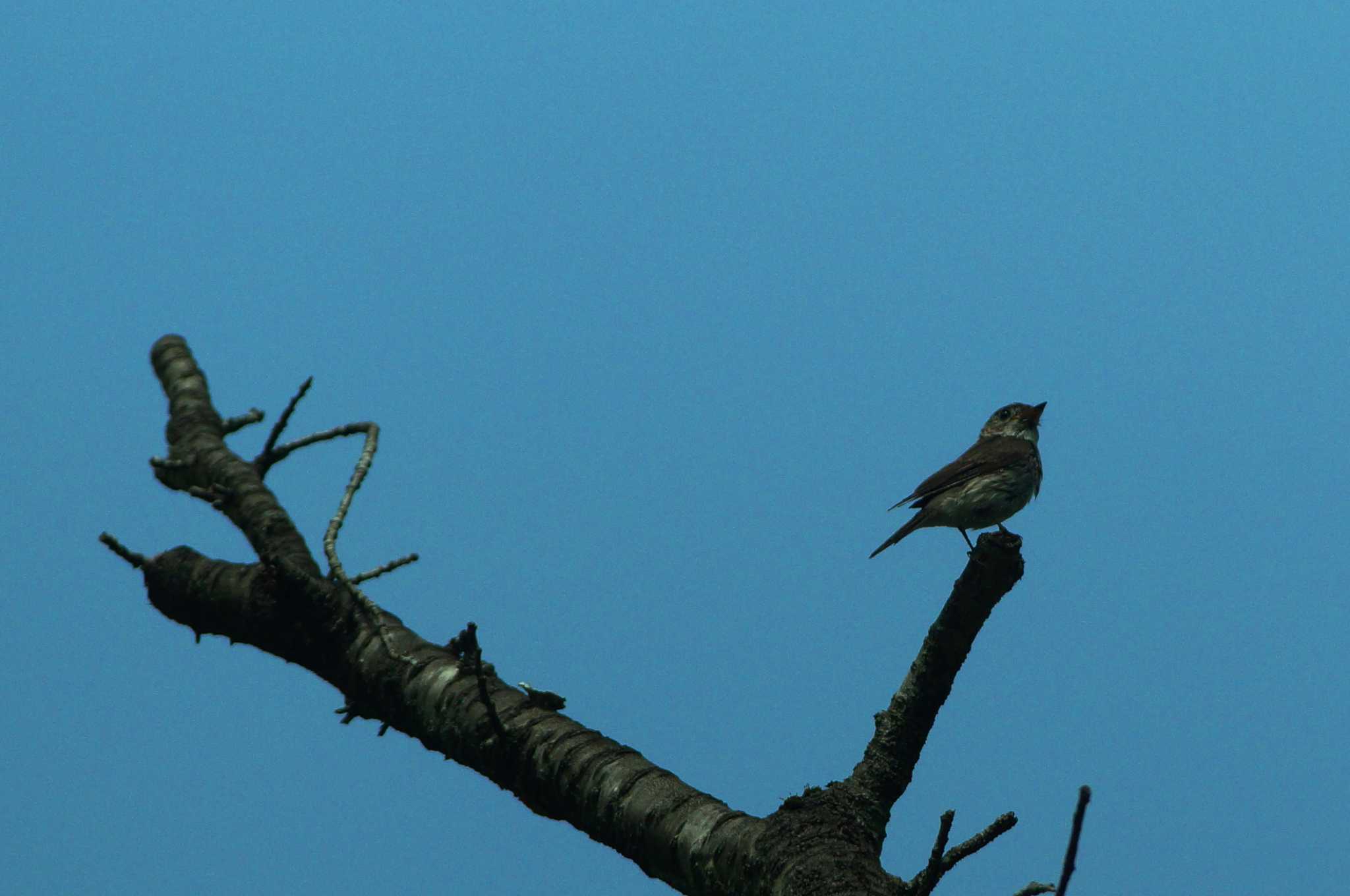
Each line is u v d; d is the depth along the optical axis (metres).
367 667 10.71
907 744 9.28
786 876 8.51
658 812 9.31
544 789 9.80
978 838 8.20
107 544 11.49
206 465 13.47
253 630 11.11
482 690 9.58
